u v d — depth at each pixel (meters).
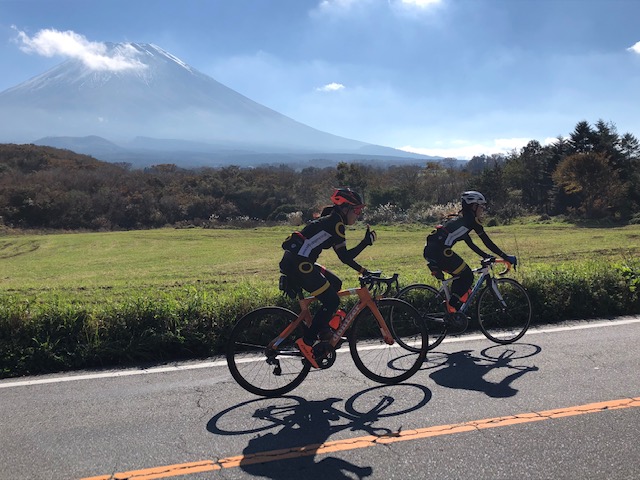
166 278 14.95
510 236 25.80
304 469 3.16
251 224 49.22
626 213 36.88
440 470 3.10
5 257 27.11
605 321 6.47
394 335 5.39
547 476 3.01
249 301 5.85
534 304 6.50
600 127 46.28
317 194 60.75
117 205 57.12
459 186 49.16
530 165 49.75
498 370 4.79
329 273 4.49
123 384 4.64
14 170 69.50
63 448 3.46
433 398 4.17
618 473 3.03
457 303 5.57
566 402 4.00
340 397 4.26
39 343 5.16
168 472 3.15
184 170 87.75
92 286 12.84
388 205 42.91
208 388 4.50
